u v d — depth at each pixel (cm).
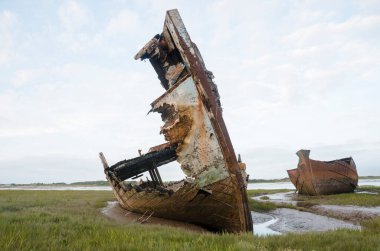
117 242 431
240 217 852
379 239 489
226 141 864
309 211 1513
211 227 949
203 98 895
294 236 546
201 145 901
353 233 574
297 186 2703
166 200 973
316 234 559
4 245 371
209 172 877
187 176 925
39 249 377
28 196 2141
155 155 1393
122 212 1342
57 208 1167
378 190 2836
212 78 1109
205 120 891
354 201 1728
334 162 2558
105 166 1577
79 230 551
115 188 1401
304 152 2505
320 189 2402
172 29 957
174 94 969
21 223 570
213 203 888
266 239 525
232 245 433
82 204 1520
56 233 503
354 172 2555
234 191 844
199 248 409
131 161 1322
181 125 946
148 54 1120
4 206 1151
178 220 1058
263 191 3788
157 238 502
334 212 1393
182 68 998
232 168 847
